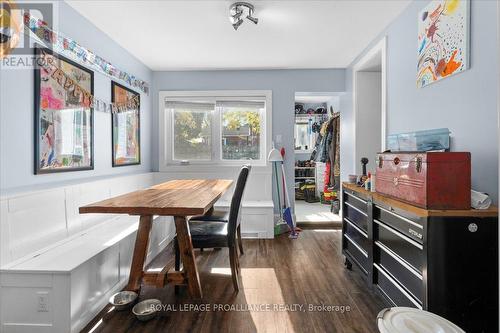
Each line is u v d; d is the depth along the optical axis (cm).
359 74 385
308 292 231
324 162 573
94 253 199
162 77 435
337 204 484
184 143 443
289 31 301
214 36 313
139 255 214
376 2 245
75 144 255
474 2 174
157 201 202
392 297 186
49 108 224
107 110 308
